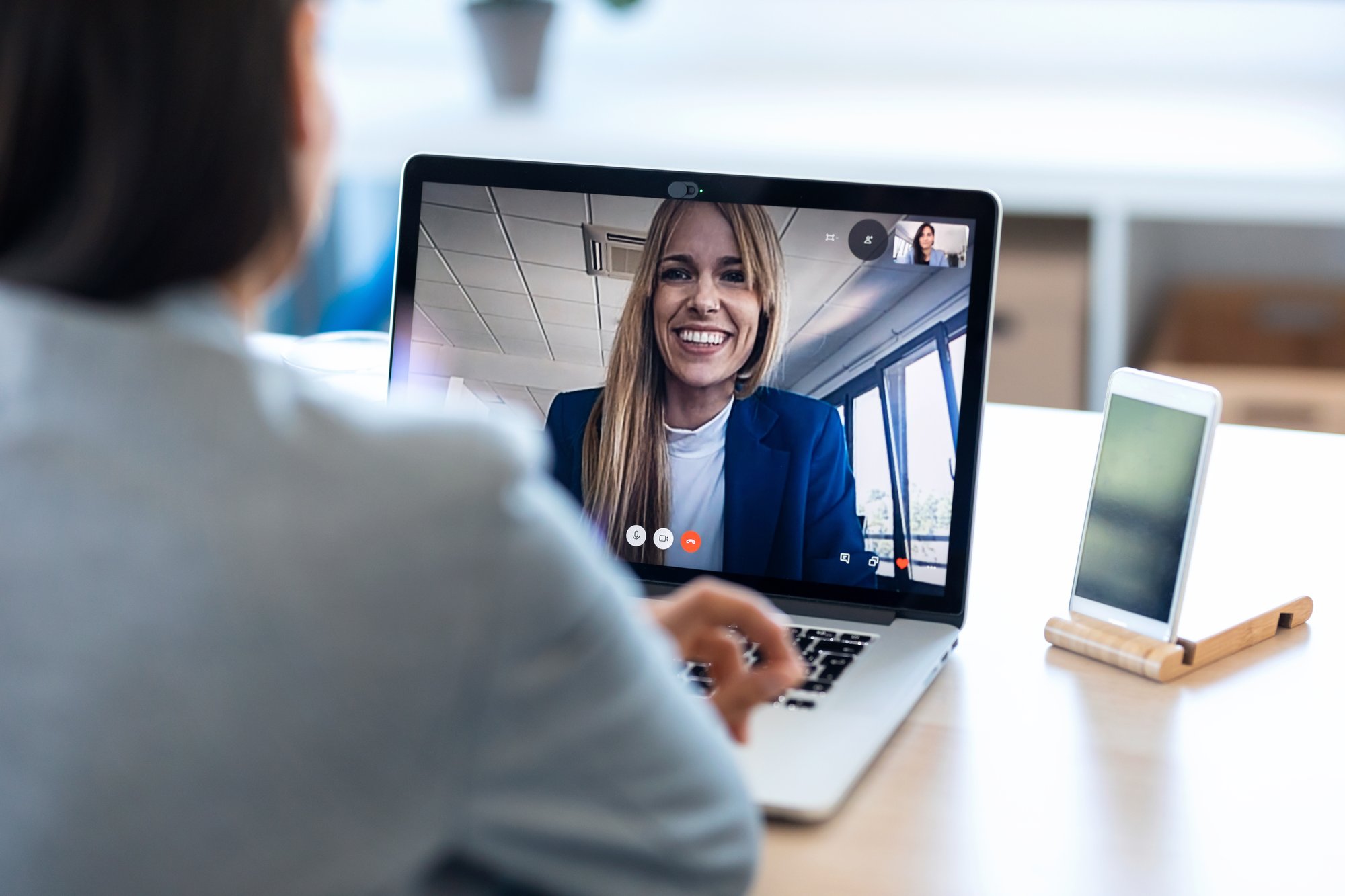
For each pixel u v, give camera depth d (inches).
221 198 18.6
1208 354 110.3
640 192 41.5
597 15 125.7
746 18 124.0
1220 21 116.5
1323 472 53.7
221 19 18.1
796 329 40.1
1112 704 34.5
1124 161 104.1
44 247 18.5
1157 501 36.7
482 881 20.2
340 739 17.7
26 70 17.9
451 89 123.3
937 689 35.4
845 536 39.6
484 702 18.5
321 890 17.8
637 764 19.7
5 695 18.0
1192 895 26.4
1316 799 29.9
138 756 17.6
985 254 38.5
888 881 26.6
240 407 18.4
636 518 41.4
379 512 18.0
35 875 18.0
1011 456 55.4
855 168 106.3
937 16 121.2
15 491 18.2
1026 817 29.1
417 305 43.5
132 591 17.8
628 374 41.6
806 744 30.9
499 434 19.1
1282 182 100.9
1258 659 37.5
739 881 21.5
